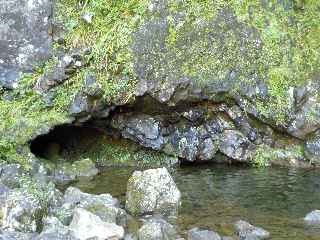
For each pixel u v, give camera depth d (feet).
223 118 25.23
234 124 25.17
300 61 25.26
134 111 24.80
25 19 24.57
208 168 24.80
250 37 24.89
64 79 24.20
